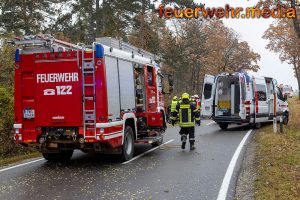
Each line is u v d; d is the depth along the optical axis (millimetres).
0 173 9648
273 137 15352
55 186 8188
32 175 9352
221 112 20188
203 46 52188
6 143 12992
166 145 14438
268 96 21703
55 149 10641
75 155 12547
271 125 22391
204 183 8289
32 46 10398
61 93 10188
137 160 11250
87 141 9977
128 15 34938
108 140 9992
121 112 10852
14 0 28891
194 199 7090
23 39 10148
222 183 8266
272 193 7172
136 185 8180
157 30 37375
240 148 13328
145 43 34312
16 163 11219
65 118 10148
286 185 7734
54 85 10234
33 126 10422
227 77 20078
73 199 7148
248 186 7980
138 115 12445
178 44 44969
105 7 31031
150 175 9141
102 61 9945
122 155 10906
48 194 7531
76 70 10102
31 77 10438
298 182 7992
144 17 33906
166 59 43625
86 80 10008
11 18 28969
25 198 7262
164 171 9586
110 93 10234
